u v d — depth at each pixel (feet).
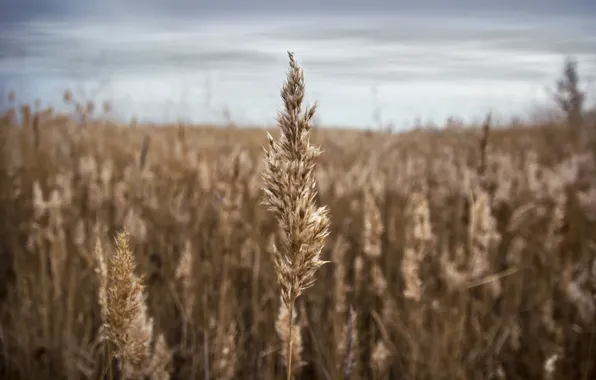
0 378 11.98
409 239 11.93
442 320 12.82
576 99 32.73
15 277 15.43
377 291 12.35
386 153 25.21
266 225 16.19
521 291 15.67
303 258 5.21
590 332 13.19
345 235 17.98
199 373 11.65
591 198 16.93
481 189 14.74
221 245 13.82
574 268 14.98
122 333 6.07
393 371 12.66
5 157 18.80
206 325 11.47
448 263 12.87
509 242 16.96
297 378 11.23
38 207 13.57
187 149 22.21
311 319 12.76
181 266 11.77
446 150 24.32
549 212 17.87
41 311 12.85
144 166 17.98
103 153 22.99
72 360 11.06
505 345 13.55
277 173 5.13
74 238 13.46
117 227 15.19
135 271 13.08
